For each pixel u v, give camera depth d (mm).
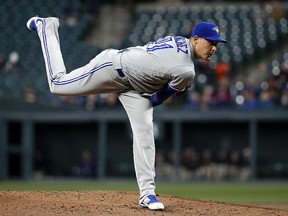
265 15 90688
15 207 24531
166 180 76500
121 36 94062
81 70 25797
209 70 78938
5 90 81875
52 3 97188
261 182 74125
